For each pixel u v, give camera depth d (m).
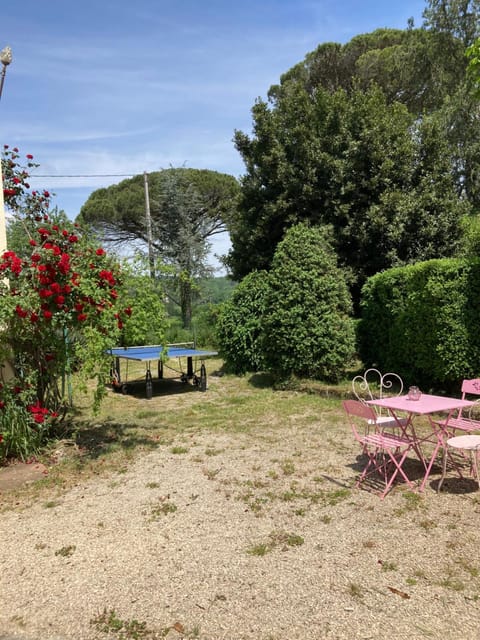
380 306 9.67
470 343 7.29
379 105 13.22
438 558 3.35
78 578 3.28
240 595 3.00
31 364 6.14
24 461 5.73
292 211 13.74
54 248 5.50
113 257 6.52
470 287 7.22
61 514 4.36
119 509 4.41
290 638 2.59
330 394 9.04
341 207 12.45
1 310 5.27
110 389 11.38
